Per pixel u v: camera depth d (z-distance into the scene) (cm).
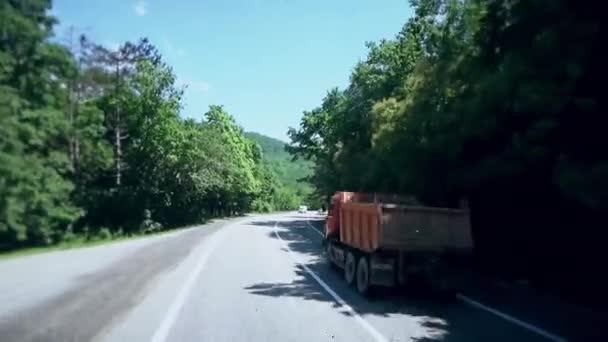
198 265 2020
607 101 1102
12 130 3105
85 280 1551
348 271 1591
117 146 5494
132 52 5431
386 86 3350
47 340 850
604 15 1015
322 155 5716
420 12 2289
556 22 1087
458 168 1859
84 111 4641
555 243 1614
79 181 4938
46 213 3631
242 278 1678
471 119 1670
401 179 2162
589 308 1207
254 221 7425
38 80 3538
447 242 1352
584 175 1052
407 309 1190
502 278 1720
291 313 1115
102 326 956
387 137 2353
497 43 1445
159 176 5941
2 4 3288
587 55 1043
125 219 5356
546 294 1416
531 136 1285
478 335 930
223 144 7181
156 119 5641
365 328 979
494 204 1864
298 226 5869
